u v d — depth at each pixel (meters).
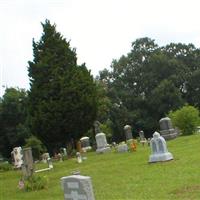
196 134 45.28
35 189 24.91
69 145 45.94
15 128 70.00
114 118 85.12
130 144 41.53
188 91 91.69
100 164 32.41
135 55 96.44
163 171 22.55
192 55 95.88
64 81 41.72
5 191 26.58
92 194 12.19
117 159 34.03
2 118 70.44
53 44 42.88
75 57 43.66
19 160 47.03
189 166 22.61
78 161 37.62
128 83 95.12
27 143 58.78
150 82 92.81
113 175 25.00
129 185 20.19
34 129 42.47
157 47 98.38
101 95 69.44
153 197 16.61
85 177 12.23
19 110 70.06
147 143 46.53
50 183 26.56
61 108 41.59
